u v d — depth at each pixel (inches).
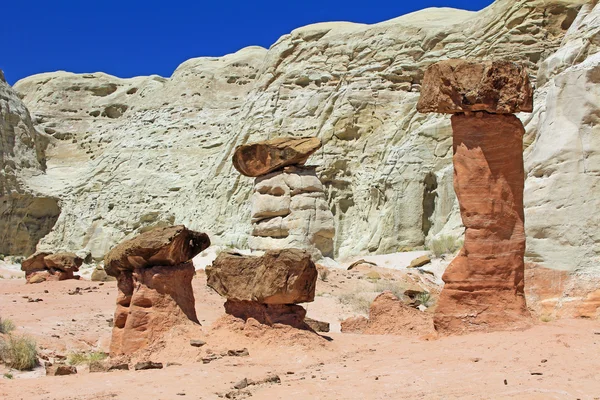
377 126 1915.6
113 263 637.3
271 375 480.1
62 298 1011.3
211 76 2714.1
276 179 1293.1
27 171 2486.5
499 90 550.3
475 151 558.3
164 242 609.9
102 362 557.3
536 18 1781.5
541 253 786.2
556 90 856.3
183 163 2400.3
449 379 430.6
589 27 1173.1
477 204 556.1
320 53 2142.0
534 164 836.6
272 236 1286.9
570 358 455.2
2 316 840.9
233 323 596.7
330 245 1295.5
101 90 3026.6
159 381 483.2
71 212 2383.1
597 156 794.2
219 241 1941.4
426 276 1213.1
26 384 498.3
